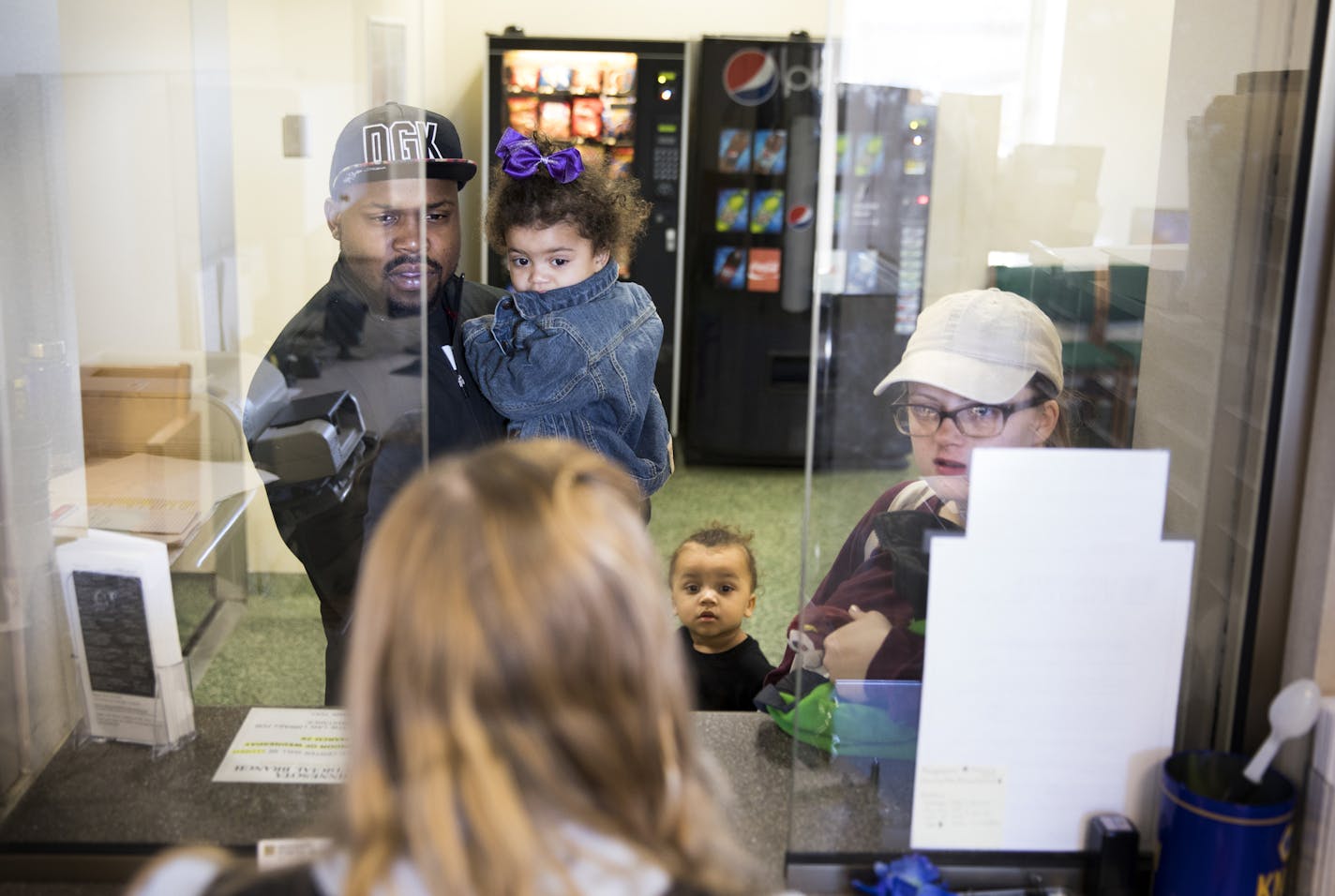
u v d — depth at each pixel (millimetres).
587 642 550
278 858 1026
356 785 569
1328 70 999
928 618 1038
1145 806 1078
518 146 1616
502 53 4902
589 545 560
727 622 2078
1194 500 1101
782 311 4930
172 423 1221
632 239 1790
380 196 1183
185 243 1211
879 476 1090
